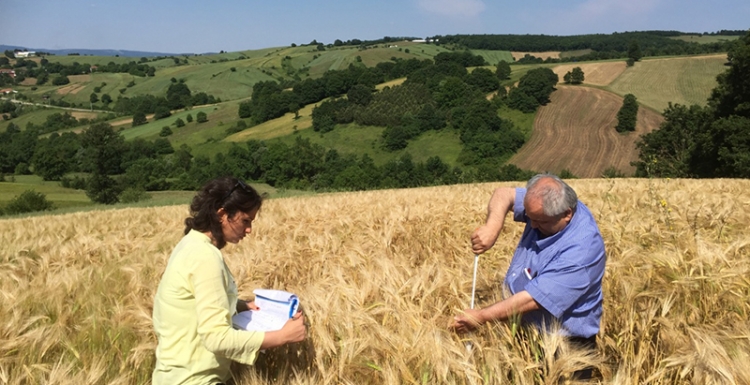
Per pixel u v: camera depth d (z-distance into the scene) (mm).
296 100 134500
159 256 6043
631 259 4285
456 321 3139
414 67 155250
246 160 94688
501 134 90812
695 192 11711
